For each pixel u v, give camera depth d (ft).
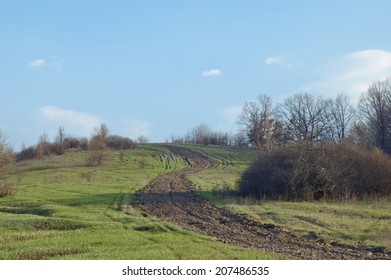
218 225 77.66
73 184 167.53
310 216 78.89
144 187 156.66
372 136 237.86
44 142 314.55
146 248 53.67
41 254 51.31
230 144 453.17
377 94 240.12
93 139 349.00
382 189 115.85
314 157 113.70
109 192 137.90
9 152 151.23
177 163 293.64
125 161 288.71
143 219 83.20
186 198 121.80
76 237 62.34
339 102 287.28
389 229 66.74
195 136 473.26
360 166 115.96
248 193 117.29
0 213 95.30
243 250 52.90
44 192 139.23
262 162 118.42
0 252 52.65
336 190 111.75
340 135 276.00
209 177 198.08
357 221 73.77
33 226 76.38
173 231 69.26
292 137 143.23
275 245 59.41
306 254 53.01
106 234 65.16
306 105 295.28
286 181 110.63
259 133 301.02
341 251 55.01
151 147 389.80
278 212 85.71
